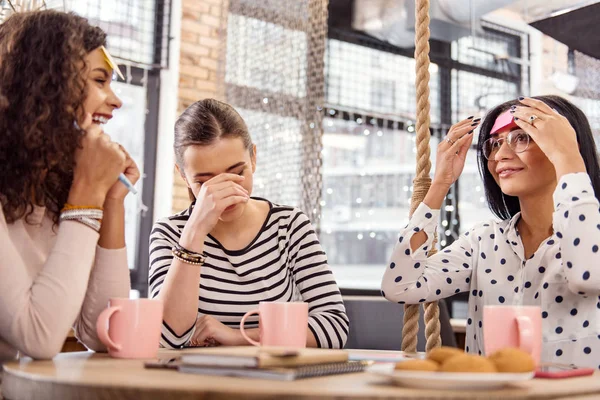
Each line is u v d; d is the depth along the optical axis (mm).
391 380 793
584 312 1321
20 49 1148
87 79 1179
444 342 2383
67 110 1124
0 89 1134
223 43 4691
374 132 5156
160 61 4543
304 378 814
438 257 1534
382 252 5199
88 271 1059
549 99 1458
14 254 1038
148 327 1058
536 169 1370
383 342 1964
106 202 1195
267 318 1118
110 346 1049
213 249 1552
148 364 898
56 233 1176
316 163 4000
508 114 1424
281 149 4180
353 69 4973
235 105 4531
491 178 1543
